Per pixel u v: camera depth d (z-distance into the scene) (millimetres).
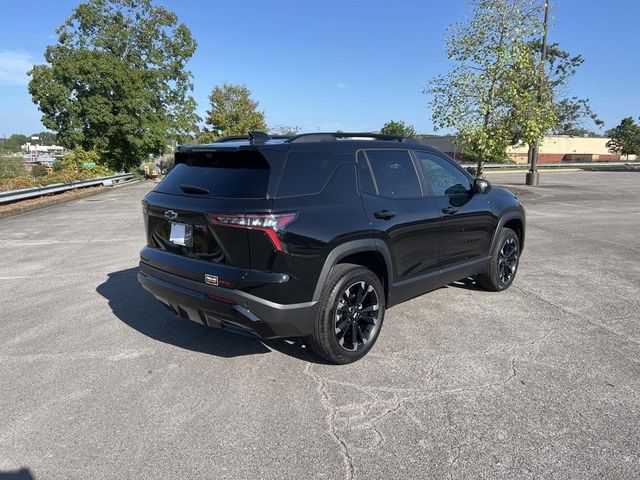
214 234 3348
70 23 40625
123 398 3303
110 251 8266
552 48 50875
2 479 2504
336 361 3742
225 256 3326
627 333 4418
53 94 34688
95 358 3938
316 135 3859
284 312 3322
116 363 3842
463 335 4375
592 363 3805
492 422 3002
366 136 4336
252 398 3299
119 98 37062
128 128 36562
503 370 3691
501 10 14609
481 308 5109
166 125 41844
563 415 3074
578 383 3484
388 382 3518
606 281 6152
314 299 3461
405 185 4320
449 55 15484
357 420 3033
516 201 5879
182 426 2971
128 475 2533
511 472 2547
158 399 3289
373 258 3984
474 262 5141
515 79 14883
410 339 4285
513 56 14617
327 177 3654
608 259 7387
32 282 6277
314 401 3258
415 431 2912
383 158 4188
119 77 35969
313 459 2664
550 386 3441
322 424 2990
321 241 3426
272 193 3289
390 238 3963
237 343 4227
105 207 15578
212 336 4391
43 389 3430
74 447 2768
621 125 71562
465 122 15453
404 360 3875
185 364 3820
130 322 4758
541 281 6156
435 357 3928
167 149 42688
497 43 14930
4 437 2861
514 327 4566
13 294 5750
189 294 3514
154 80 40188
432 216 4406
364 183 3926
